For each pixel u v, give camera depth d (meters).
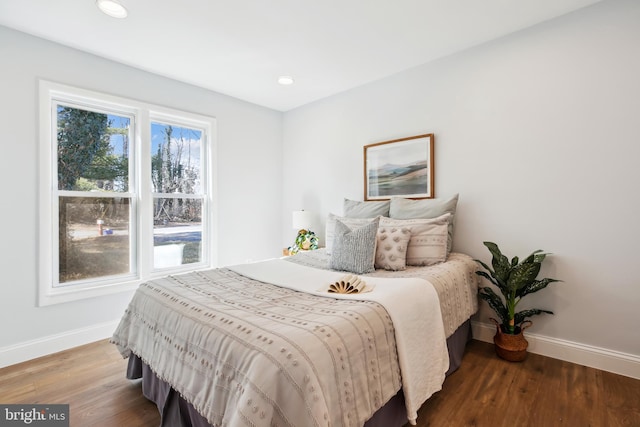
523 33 2.31
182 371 1.34
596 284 2.07
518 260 2.24
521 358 2.17
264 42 2.44
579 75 2.10
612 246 2.01
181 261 3.30
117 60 2.71
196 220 3.42
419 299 1.63
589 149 2.07
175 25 2.19
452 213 2.57
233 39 2.38
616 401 1.71
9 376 2.04
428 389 1.52
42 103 2.34
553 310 2.23
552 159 2.21
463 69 2.61
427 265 2.34
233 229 3.68
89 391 1.87
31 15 2.05
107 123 2.76
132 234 2.91
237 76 3.07
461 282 2.16
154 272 3.05
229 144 3.63
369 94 3.25
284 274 2.11
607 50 2.00
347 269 2.26
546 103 2.23
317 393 0.97
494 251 2.19
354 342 1.18
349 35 2.35
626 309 1.97
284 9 2.02
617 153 1.98
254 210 3.90
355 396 1.12
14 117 2.23
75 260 2.58
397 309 1.46
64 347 2.44
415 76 2.90
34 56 2.31
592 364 2.07
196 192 3.42
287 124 4.16
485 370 2.07
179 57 2.67
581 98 2.09
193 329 1.36
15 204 2.24
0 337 2.18
